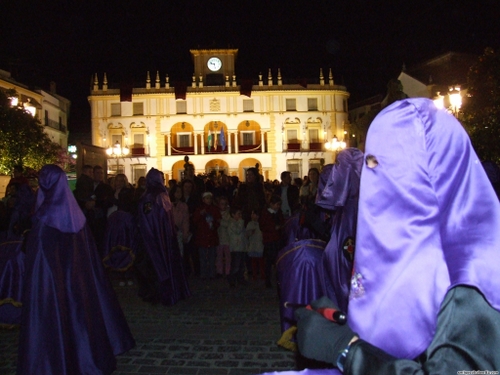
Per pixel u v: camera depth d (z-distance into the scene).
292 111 45.25
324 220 4.73
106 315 4.39
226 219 9.20
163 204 7.26
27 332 3.64
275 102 45.19
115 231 8.30
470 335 1.08
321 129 45.53
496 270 1.10
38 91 42.00
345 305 3.26
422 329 1.11
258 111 45.16
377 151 1.21
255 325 6.11
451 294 1.11
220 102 45.00
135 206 8.68
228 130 45.06
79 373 3.78
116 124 44.75
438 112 1.23
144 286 7.39
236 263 8.74
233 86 45.12
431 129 1.20
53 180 4.07
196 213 9.52
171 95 44.56
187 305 7.31
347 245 3.27
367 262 1.19
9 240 6.16
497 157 14.55
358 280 1.20
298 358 3.93
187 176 11.74
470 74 15.86
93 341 3.92
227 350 5.13
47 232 3.88
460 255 1.13
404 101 1.25
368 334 1.16
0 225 7.29
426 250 1.13
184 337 5.62
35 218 3.92
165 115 44.78
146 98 44.75
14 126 24.27
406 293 1.12
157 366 4.67
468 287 1.09
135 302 7.56
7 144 23.95
